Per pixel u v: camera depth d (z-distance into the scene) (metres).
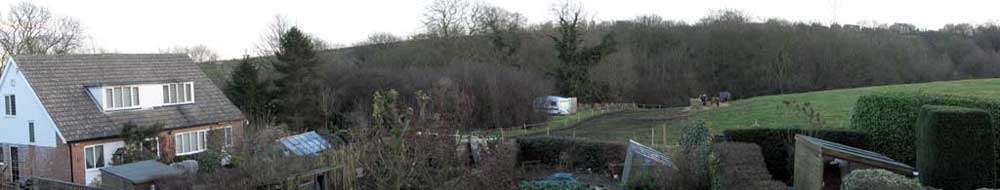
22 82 27.39
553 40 54.84
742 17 60.22
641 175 17.47
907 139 16.97
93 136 26.34
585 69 53.81
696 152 15.44
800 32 58.19
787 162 19.20
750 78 58.16
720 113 39.62
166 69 31.70
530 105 45.84
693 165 15.25
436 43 53.53
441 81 23.80
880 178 12.02
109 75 29.34
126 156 25.09
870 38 58.09
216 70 53.12
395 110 13.86
